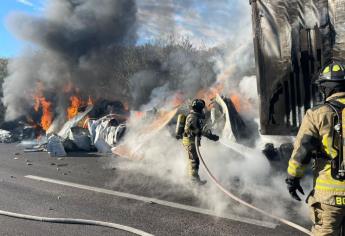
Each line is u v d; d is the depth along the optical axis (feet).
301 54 17.83
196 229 15.78
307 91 17.84
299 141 9.89
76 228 16.43
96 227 16.48
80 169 27.73
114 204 19.36
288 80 18.30
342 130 9.45
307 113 10.02
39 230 16.33
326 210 9.65
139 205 19.06
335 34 16.88
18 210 18.81
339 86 9.91
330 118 9.60
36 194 21.48
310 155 9.84
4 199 20.65
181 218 17.08
